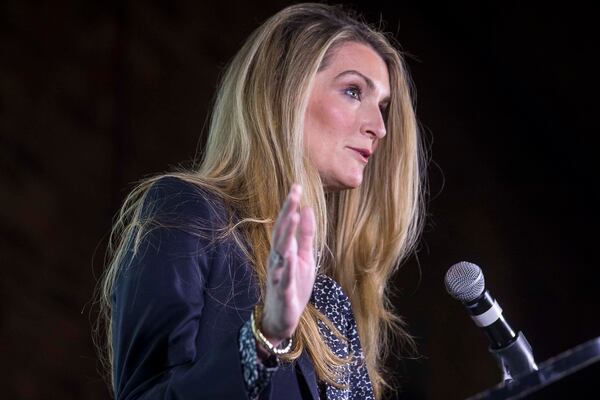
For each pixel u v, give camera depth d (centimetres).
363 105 571
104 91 1205
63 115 1166
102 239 1090
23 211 1125
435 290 1334
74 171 1167
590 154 1412
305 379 474
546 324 1382
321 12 598
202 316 467
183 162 1252
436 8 1427
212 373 398
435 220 1386
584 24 1395
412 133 627
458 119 1437
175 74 1269
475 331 1310
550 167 1427
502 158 1434
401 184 629
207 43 1305
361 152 563
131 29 1237
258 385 397
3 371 1095
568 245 1402
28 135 1138
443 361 1296
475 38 1436
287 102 554
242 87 566
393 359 1249
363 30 601
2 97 1125
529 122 1437
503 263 1398
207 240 486
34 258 1128
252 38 595
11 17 1141
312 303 525
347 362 504
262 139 545
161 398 409
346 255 622
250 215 518
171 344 440
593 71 1400
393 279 1319
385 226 628
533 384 321
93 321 1146
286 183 539
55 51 1169
